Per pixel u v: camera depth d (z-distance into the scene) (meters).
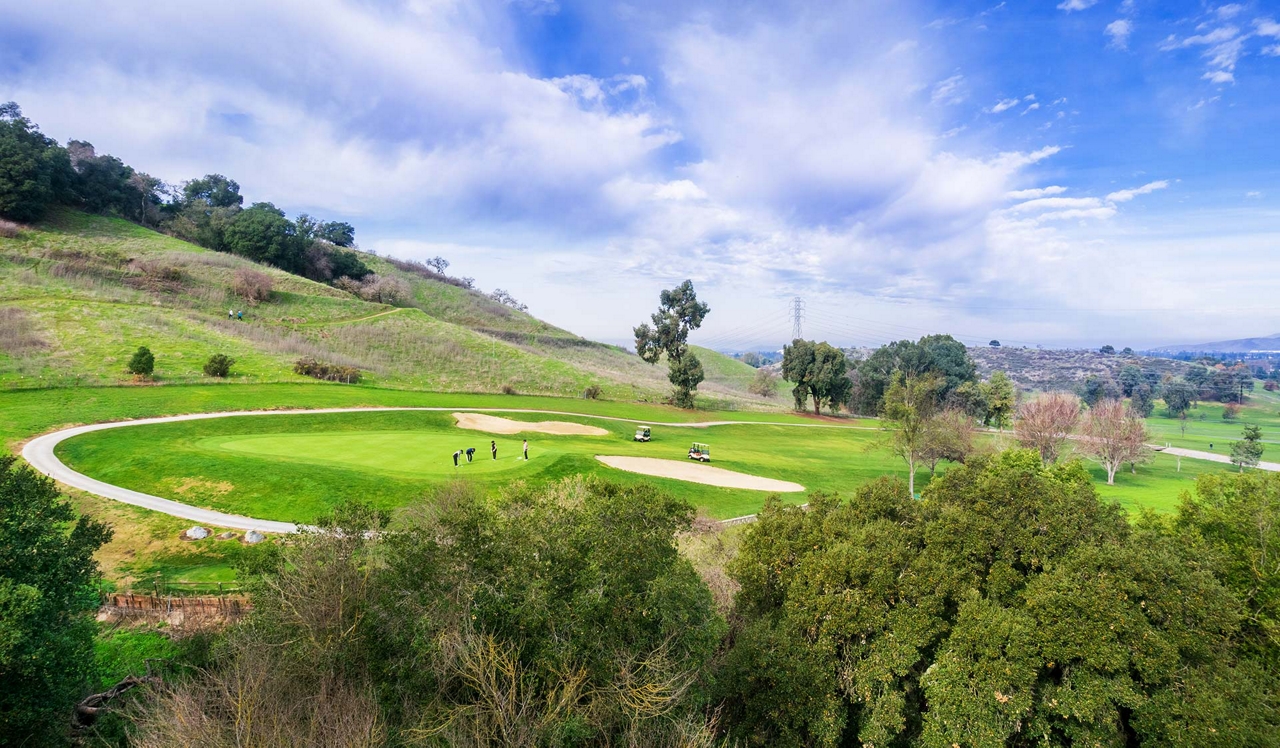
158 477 32.94
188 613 21.05
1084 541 16.23
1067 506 17.05
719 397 115.38
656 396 102.44
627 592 13.10
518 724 11.55
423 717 12.10
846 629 16.17
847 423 100.25
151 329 75.38
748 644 16.39
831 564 16.83
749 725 16.34
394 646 13.57
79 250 95.19
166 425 47.56
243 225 126.12
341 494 31.50
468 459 41.34
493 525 14.54
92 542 17.31
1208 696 13.34
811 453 69.12
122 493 31.36
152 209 139.00
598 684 12.65
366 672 13.52
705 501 38.59
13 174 99.94
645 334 105.12
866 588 16.61
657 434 71.31
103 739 13.55
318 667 13.29
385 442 46.19
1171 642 13.95
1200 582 14.51
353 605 14.23
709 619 14.36
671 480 41.59
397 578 13.55
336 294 117.69
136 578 24.12
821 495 22.72
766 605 19.12
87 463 35.72
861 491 21.58
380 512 17.30
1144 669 13.62
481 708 11.88
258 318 94.44
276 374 70.62
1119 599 14.27
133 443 39.12
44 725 14.16
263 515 29.81
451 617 12.65
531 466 39.41
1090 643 13.86
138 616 21.11
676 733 12.53
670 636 13.15
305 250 133.75
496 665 12.05
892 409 51.03
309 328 95.88
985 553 16.80
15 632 12.39
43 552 15.23
